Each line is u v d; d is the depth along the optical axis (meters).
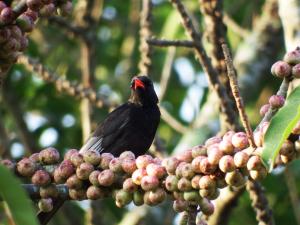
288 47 10.15
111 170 5.76
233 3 16.95
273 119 4.77
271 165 4.63
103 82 16.91
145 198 5.62
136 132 12.00
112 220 14.97
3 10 5.94
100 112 15.51
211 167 5.27
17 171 5.86
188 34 9.51
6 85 14.27
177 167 5.42
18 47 6.06
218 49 10.32
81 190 5.93
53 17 13.05
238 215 14.52
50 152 5.90
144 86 12.19
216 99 9.93
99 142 11.85
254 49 13.93
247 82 13.51
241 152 5.16
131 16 16.53
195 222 5.55
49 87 16.28
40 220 6.75
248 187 9.70
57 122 16.42
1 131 13.61
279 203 14.54
